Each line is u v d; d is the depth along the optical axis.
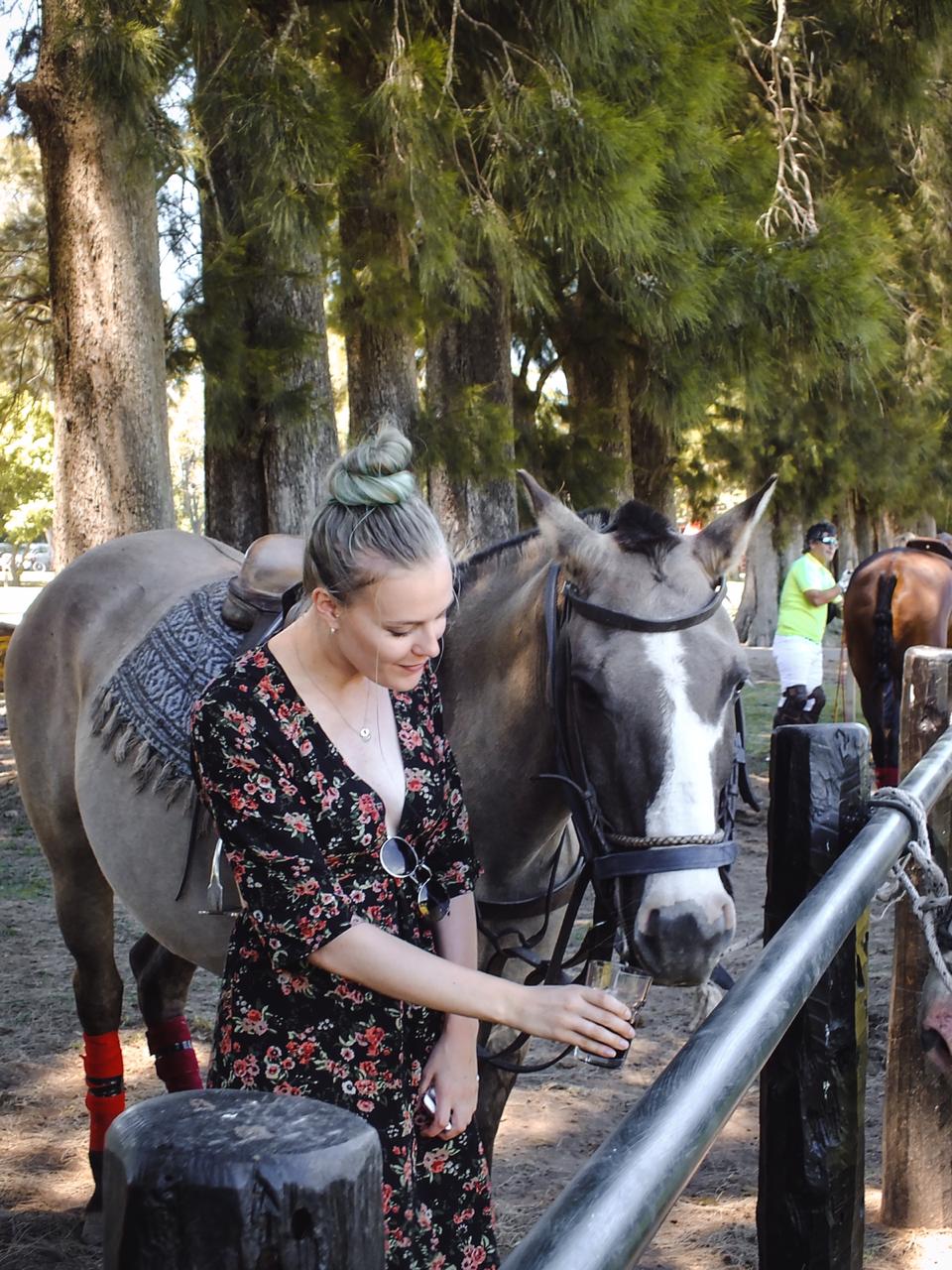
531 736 2.28
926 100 10.33
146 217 6.41
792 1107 1.76
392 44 6.48
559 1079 4.11
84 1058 3.23
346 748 1.59
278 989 1.57
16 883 6.32
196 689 2.73
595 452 10.20
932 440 14.04
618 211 5.89
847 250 7.59
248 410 7.64
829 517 17.62
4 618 20.61
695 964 1.91
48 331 9.56
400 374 8.47
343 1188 0.67
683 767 1.96
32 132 7.84
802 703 8.16
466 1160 1.73
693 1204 3.24
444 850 1.76
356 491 1.46
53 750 3.25
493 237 6.20
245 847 1.52
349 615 1.48
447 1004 1.49
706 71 7.08
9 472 22.23
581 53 6.44
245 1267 0.65
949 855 2.95
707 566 2.19
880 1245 2.99
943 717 2.99
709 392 8.48
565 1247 0.80
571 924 2.27
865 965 1.82
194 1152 0.66
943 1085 3.05
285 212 5.62
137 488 6.43
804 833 1.77
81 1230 3.10
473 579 2.51
